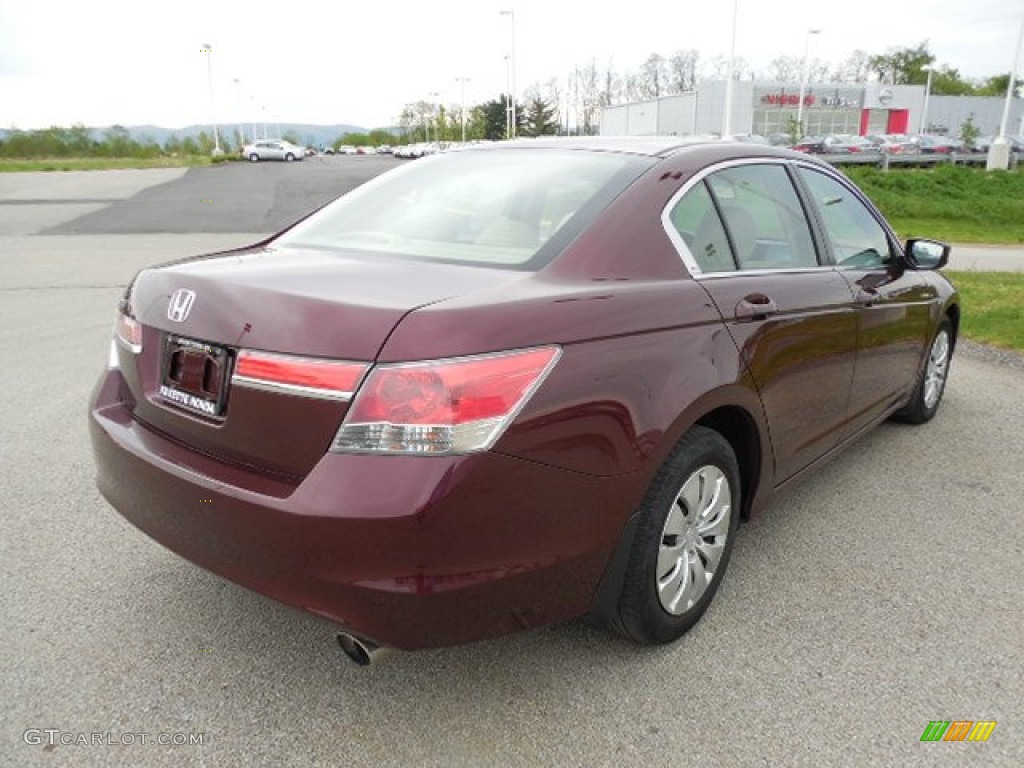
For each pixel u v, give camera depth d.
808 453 3.44
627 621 2.60
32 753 2.25
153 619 2.89
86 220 19.03
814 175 3.71
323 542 2.04
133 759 2.24
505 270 2.47
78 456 4.35
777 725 2.42
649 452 2.39
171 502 2.35
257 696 2.51
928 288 4.55
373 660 2.19
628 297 2.47
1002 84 93.69
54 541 3.43
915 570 3.33
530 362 2.12
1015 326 7.93
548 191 2.87
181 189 29.23
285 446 2.14
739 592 3.15
